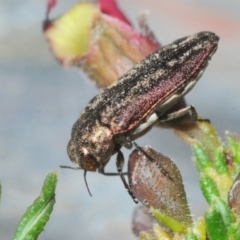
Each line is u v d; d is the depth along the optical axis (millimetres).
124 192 119
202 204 103
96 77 45
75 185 120
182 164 115
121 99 45
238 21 183
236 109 144
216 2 189
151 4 191
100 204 116
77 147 46
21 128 138
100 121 45
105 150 46
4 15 179
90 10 45
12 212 111
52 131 137
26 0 184
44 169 124
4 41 171
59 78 159
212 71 162
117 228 111
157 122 45
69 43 45
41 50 168
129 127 45
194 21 185
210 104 146
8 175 121
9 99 147
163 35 180
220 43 177
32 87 155
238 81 157
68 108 146
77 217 114
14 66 163
